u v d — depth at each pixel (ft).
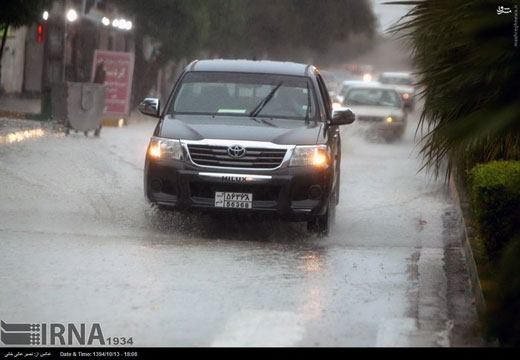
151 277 55.11
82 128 160.04
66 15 243.60
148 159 74.59
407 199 100.89
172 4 261.44
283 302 49.98
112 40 325.01
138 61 274.57
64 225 73.20
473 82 37.06
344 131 179.52
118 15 263.90
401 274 59.62
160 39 267.39
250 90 81.10
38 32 273.33
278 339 42.52
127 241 67.46
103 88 164.14
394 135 182.91
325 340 42.55
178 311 47.21
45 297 49.32
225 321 45.52
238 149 72.33
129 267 57.77
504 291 32.07
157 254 62.59
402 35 44.88
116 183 98.53
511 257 32.01
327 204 73.92
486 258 55.67
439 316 47.96
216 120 77.51
